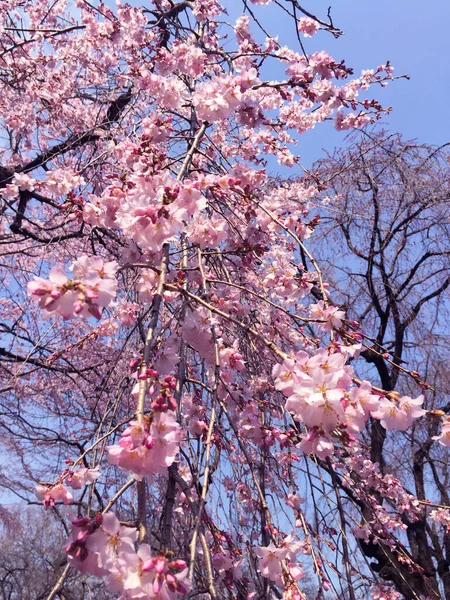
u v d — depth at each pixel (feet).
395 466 18.71
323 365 5.16
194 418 8.03
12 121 16.76
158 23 14.29
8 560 37.58
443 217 19.74
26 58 16.76
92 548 4.17
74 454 20.54
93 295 4.83
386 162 20.43
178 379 7.48
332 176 19.97
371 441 18.13
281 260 10.06
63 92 17.12
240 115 10.33
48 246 17.17
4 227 17.15
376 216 20.25
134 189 8.08
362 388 5.14
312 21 12.53
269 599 7.30
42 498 6.24
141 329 8.13
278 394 9.78
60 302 4.90
